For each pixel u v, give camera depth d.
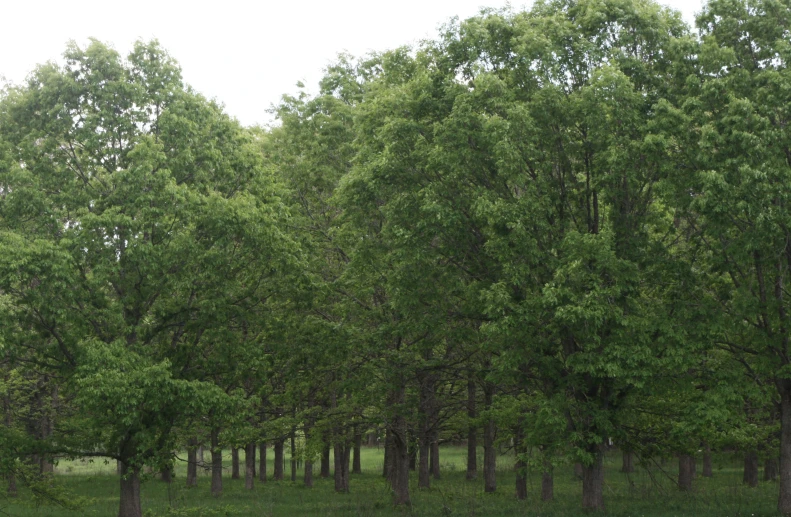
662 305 20.03
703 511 22.55
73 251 19.52
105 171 21.70
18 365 22.70
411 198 20.69
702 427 19.23
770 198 17.30
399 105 21.02
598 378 20.36
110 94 21.53
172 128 21.69
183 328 22.58
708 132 17.80
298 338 23.98
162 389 19.12
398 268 21.52
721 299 20.67
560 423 19.06
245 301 23.36
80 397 18.50
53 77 21.44
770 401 21.25
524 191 20.28
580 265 18.38
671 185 18.31
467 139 19.66
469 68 20.75
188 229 20.81
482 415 23.59
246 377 23.39
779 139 17.81
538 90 19.84
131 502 22.25
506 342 19.69
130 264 20.42
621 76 18.42
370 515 23.94
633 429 22.41
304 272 23.25
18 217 20.44
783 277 19.72
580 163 20.97
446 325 21.88
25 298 18.81
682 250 21.27
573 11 21.48
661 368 19.16
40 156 21.33
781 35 19.19
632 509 22.81
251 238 21.11
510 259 19.23
